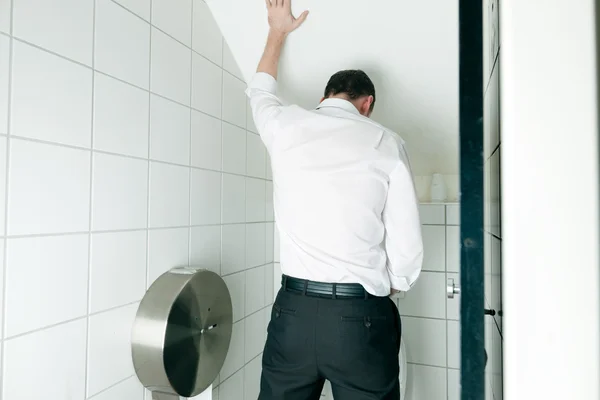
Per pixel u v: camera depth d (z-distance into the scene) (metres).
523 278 0.34
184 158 1.32
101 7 0.99
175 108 1.27
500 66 0.36
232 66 1.60
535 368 0.33
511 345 0.34
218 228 1.51
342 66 1.51
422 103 1.56
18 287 0.81
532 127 0.34
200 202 1.40
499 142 0.39
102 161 1.00
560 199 0.33
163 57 1.22
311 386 1.24
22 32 0.80
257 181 1.82
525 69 0.34
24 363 0.82
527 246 0.33
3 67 0.77
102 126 1.00
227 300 1.37
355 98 1.32
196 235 1.38
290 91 1.67
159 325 1.08
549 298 0.33
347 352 1.14
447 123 1.62
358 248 1.19
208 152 1.45
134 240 1.11
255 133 1.79
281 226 1.28
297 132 1.23
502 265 0.36
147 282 1.16
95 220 0.98
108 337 1.02
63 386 0.90
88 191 0.96
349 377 1.15
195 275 1.21
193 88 1.36
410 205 1.22
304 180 1.22
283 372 1.21
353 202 1.18
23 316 0.82
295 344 1.18
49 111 0.86
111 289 1.03
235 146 1.63
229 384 1.59
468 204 0.36
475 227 0.36
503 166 0.35
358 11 1.32
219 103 1.51
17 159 0.80
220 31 1.52
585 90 0.33
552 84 0.33
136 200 1.11
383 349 1.19
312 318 1.17
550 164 0.33
